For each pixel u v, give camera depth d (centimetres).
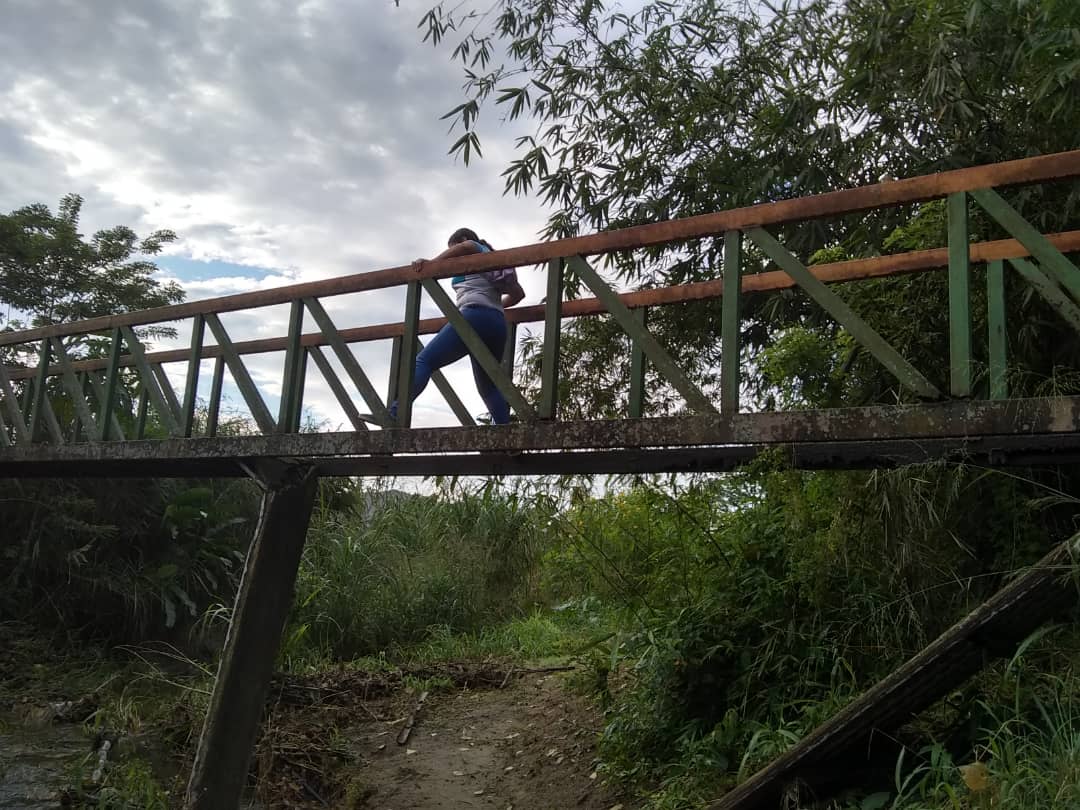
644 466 377
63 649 799
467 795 537
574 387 654
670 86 630
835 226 564
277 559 454
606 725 540
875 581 449
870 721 321
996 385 287
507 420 505
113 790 466
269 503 458
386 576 1073
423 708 744
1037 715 333
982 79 498
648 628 514
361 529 1127
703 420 317
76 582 837
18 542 841
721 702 479
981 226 448
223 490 945
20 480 835
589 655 597
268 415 455
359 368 425
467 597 1096
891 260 420
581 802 483
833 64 580
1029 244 269
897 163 539
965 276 280
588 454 390
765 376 510
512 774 562
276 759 568
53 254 1096
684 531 514
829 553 451
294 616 949
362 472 454
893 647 429
